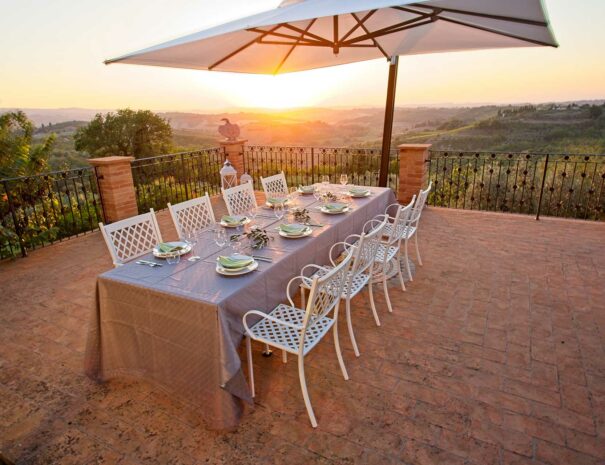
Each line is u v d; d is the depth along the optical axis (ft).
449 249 14.76
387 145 18.57
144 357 7.18
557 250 14.35
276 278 7.75
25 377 8.06
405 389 7.49
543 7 8.46
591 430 6.42
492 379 7.72
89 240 16.93
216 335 6.08
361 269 8.98
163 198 23.20
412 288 11.69
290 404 7.14
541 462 5.84
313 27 13.37
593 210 21.12
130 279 7.06
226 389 6.16
